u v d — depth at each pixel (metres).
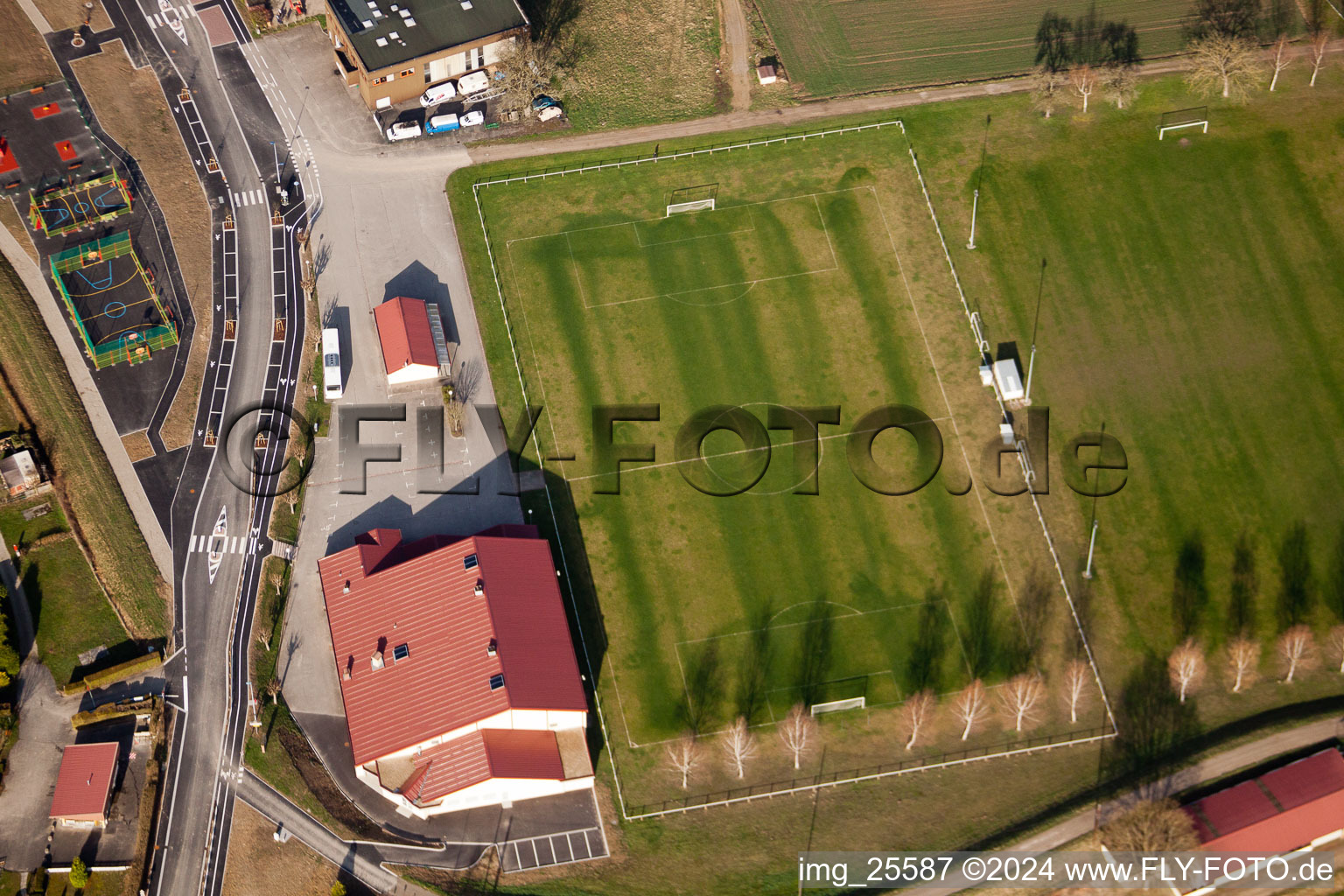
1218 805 113.81
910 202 147.25
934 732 120.75
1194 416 133.88
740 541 129.50
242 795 120.06
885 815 117.62
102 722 122.81
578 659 124.69
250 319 144.50
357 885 116.19
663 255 145.38
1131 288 140.88
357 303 145.00
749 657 124.31
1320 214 144.00
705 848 117.00
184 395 139.88
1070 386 135.88
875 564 128.00
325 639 127.00
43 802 119.44
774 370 138.00
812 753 120.38
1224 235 143.25
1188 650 121.12
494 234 148.12
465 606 119.62
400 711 116.62
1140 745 119.38
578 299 143.12
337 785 120.50
